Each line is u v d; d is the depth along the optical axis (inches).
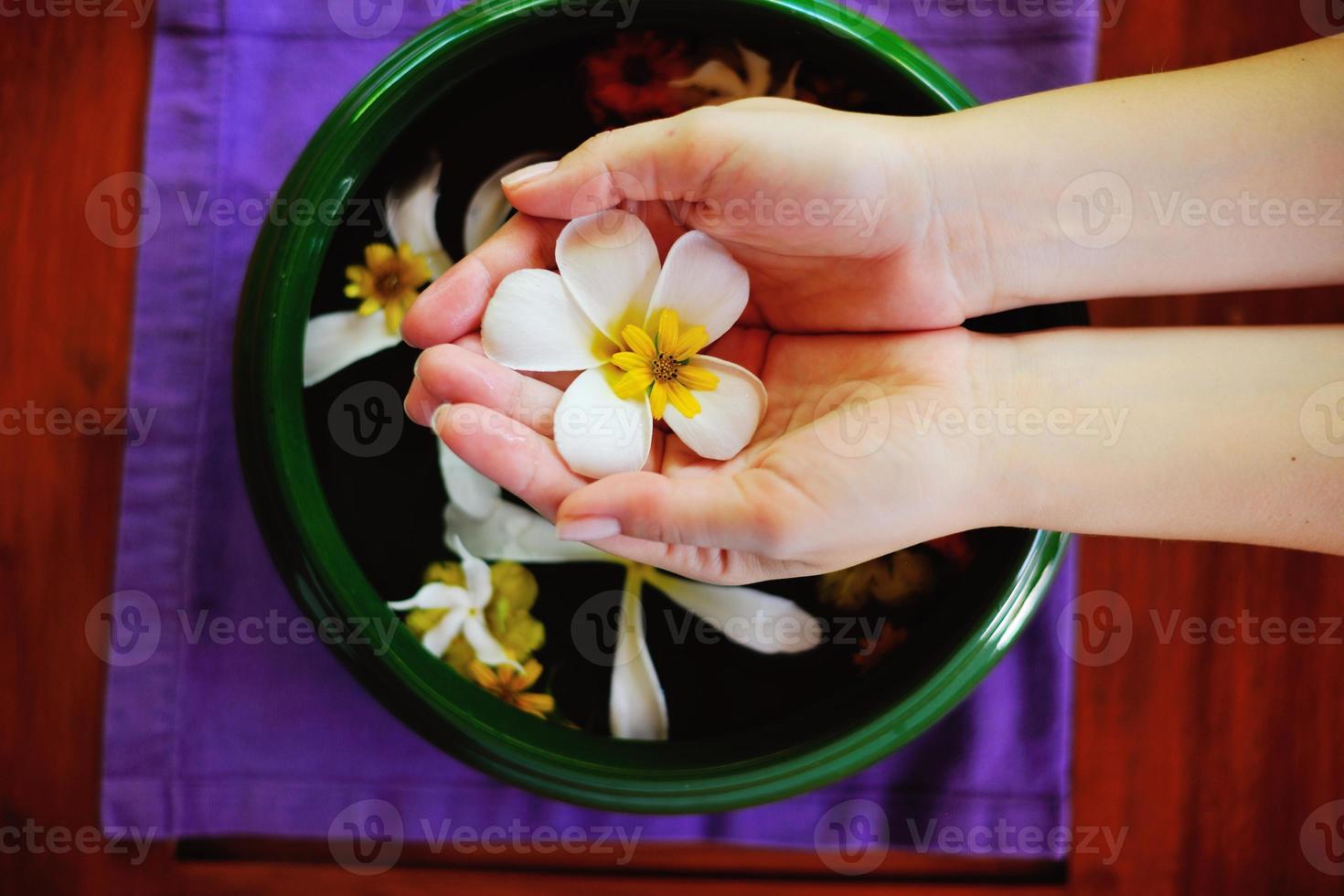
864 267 23.8
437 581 25.0
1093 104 23.8
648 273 23.8
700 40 24.9
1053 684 26.3
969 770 26.2
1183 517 23.9
